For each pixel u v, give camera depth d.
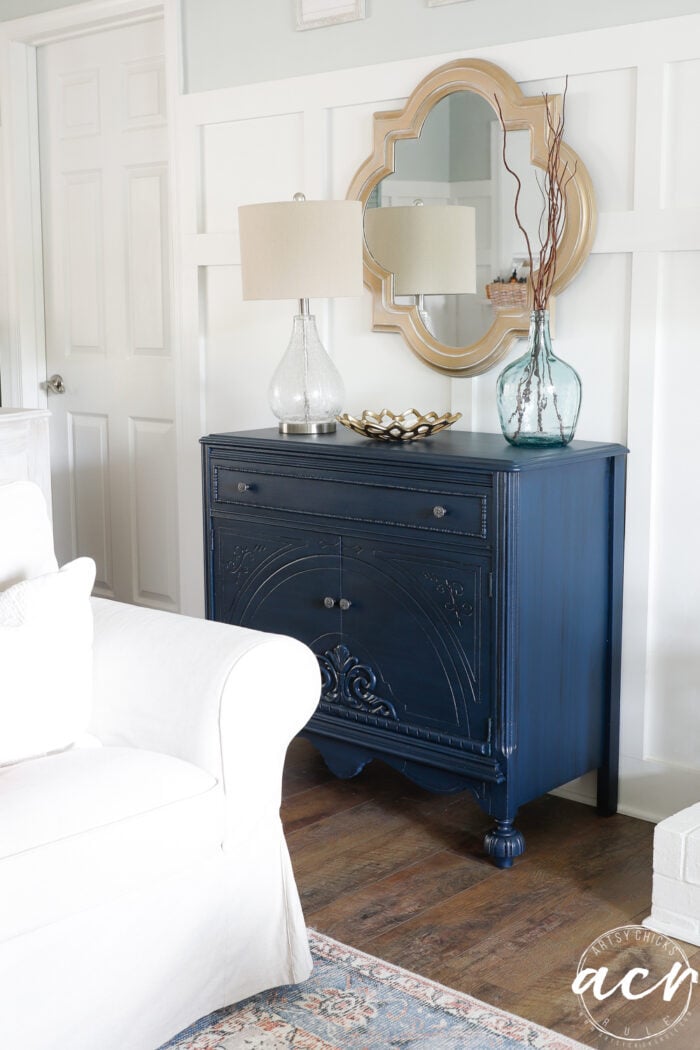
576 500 2.77
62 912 1.76
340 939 2.39
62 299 4.41
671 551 2.87
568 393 2.79
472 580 2.66
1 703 1.99
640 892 2.60
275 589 3.10
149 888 1.91
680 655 2.89
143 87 3.99
